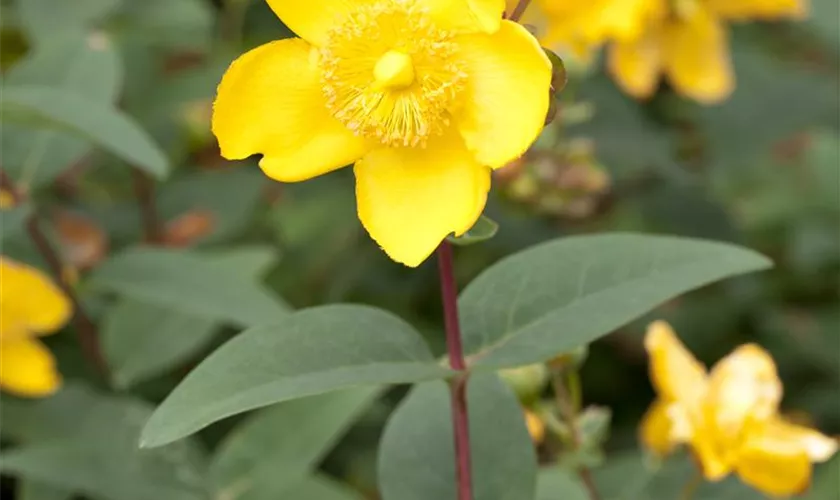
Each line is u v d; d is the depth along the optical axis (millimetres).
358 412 410
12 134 404
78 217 484
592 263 299
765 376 364
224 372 276
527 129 259
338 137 273
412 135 269
